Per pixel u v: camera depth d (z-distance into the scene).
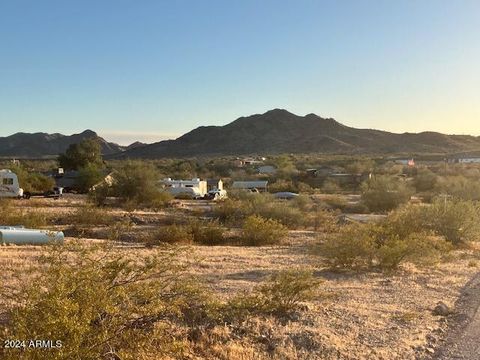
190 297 8.04
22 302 6.35
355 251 15.58
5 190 49.66
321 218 35.56
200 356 7.05
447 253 18.75
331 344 8.03
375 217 36.00
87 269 5.99
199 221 29.86
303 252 19.98
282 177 90.56
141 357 6.07
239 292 11.23
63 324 4.95
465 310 10.86
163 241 24.34
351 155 197.62
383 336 8.73
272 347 7.81
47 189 63.91
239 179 93.50
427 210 23.42
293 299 10.29
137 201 45.16
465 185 57.03
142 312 6.28
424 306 11.05
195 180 64.69
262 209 36.12
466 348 8.28
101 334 5.44
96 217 30.88
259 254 18.92
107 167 88.94
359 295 11.85
